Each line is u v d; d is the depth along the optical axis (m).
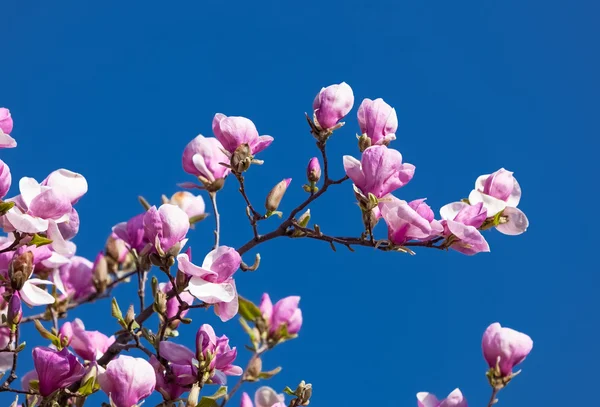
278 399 5.79
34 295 5.14
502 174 5.58
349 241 5.33
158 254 5.02
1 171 4.75
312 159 5.58
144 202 6.59
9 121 5.25
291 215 5.46
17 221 4.79
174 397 5.16
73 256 7.06
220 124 5.55
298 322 7.04
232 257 4.96
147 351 5.18
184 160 6.13
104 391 4.86
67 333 6.02
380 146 5.27
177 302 5.76
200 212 6.89
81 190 5.15
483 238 5.17
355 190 5.26
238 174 5.54
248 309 6.96
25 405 5.27
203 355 5.08
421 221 5.12
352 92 5.63
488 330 5.44
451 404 5.25
